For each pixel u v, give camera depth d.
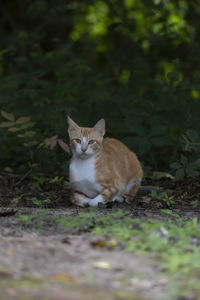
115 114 12.32
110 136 12.30
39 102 12.59
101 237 5.53
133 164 9.19
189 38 16.34
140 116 11.95
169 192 9.48
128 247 5.05
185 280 4.26
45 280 4.16
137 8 17.23
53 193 9.49
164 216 7.13
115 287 4.11
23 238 5.52
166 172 11.71
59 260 4.70
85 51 18.33
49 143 9.09
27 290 3.92
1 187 10.07
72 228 6.04
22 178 10.55
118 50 17.53
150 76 15.70
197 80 15.05
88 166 8.42
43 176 10.80
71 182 8.59
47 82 13.80
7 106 12.76
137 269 4.51
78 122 11.62
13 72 16.30
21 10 19.81
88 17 18.81
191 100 12.75
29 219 6.48
